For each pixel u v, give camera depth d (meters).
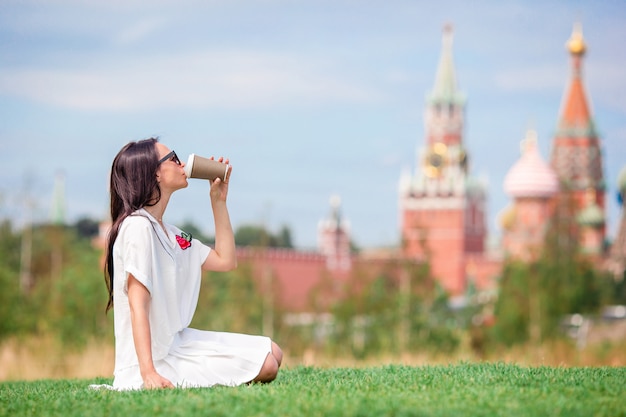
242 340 6.98
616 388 6.51
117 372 6.68
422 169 174.38
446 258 168.50
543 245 80.25
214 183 7.02
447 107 179.25
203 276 54.22
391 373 8.34
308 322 66.88
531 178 161.38
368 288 67.44
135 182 6.61
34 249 71.44
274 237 129.62
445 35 184.50
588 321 76.19
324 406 5.68
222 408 5.63
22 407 6.27
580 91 181.62
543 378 7.11
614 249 143.62
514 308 68.88
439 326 66.31
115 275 6.58
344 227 163.12
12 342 28.41
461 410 5.63
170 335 6.64
